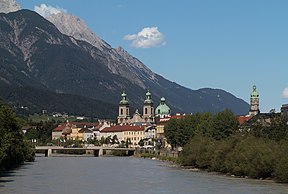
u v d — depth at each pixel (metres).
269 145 190.50
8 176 188.75
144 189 150.12
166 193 140.75
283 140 197.88
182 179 183.00
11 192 138.62
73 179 180.25
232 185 161.75
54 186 155.50
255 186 158.75
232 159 198.50
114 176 195.38
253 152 188.25
